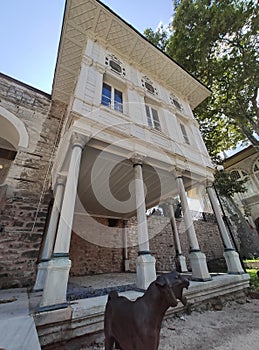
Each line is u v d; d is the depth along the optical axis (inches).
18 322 101.8
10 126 326.0
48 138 343.9
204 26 466.3
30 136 327.6
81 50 317.4
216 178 603.8
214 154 634.8
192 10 469.1
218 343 117.2
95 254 410.6
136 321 71.7
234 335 128.6
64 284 126.7
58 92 377.7
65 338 110.5
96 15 285.3
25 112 343.6
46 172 312.7
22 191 279.6
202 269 216.4
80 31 297.9
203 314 174.1
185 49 502.9
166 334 131.3
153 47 336.5
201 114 585.6
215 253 573.3
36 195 287.7
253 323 151.6
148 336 67.6
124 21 298.0
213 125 625.6
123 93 293.4
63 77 351.9
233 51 500.1
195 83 407.8
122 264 440.1
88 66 257.1
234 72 503.8
